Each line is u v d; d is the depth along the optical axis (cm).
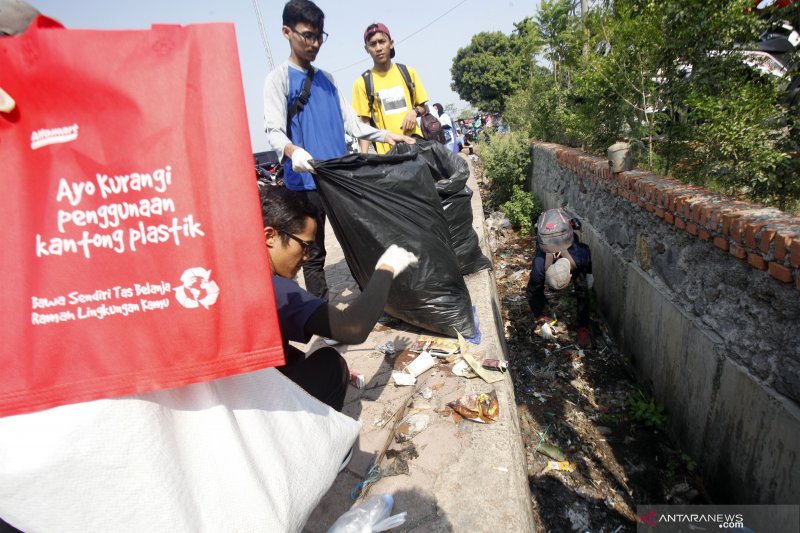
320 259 318
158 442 104
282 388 134
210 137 94
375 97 410
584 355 404
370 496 188
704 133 288
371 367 287
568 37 629
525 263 609
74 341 94
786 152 258
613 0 399
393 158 274
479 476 191
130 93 89
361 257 283
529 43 792
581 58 540
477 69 2981
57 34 84
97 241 92
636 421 326
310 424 139
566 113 595
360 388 267
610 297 435
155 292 96
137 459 101
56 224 89
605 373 382
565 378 379
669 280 313
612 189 404
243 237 98
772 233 193
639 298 362
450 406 236
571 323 452
